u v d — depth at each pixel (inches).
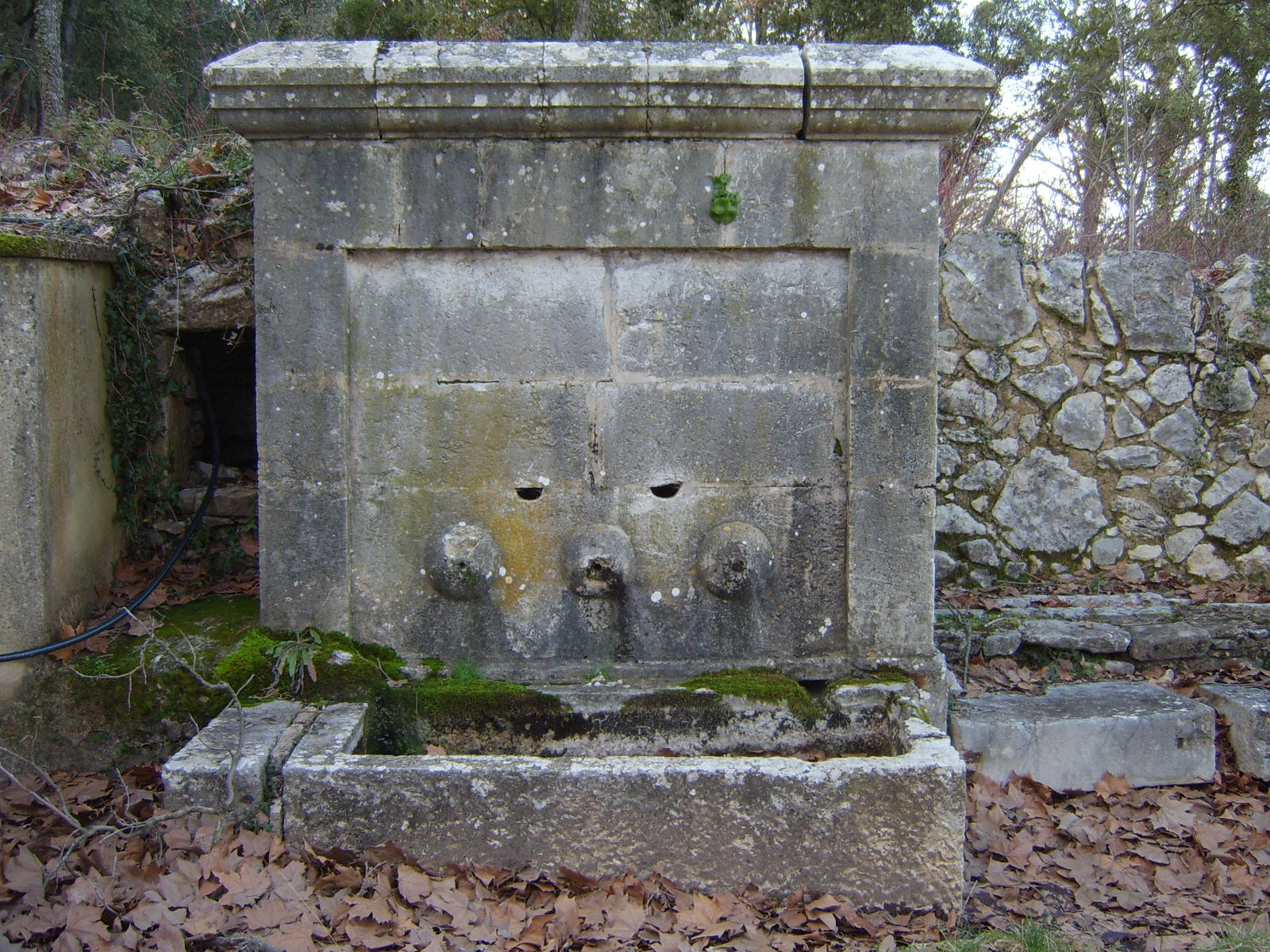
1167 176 337.4
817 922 100.6
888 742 124.0
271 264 123.5
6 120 309.9
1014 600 173.9
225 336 164.2
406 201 123.0
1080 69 382.0
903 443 128.3
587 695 125.7
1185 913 110.8
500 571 130.1
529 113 119.0
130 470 154.6
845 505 130.4
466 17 358.0
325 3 396.8
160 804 118.0
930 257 125.8
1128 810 132.4
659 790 102.0
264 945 90.7
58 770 126.0
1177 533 179.5
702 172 123.6
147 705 126.3
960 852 102.3
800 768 102.3
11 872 99.1
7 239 121.6
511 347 127.6
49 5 353.1
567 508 130.0
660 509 130.3
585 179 123.3
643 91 118.1
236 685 122.7
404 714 123.6
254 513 161.9
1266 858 121.5
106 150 181.9
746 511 130.9
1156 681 159.2
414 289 126.4
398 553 129.4
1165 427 177.8
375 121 119.4
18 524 126.3
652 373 128.7
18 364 125.0
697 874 103.0
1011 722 135.2
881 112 120.2
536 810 102.3
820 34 376.8
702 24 370.0
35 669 127.8
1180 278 175.9
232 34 368.2
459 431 128.4
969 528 179.9
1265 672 160.9
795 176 124.0
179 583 155.5
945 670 133.8
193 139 195.6
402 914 96.8
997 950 100.0
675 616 131.7
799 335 128.5
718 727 126.2
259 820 103.2
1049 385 177.6
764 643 132.7
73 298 138.6
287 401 125.4
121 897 98.3
